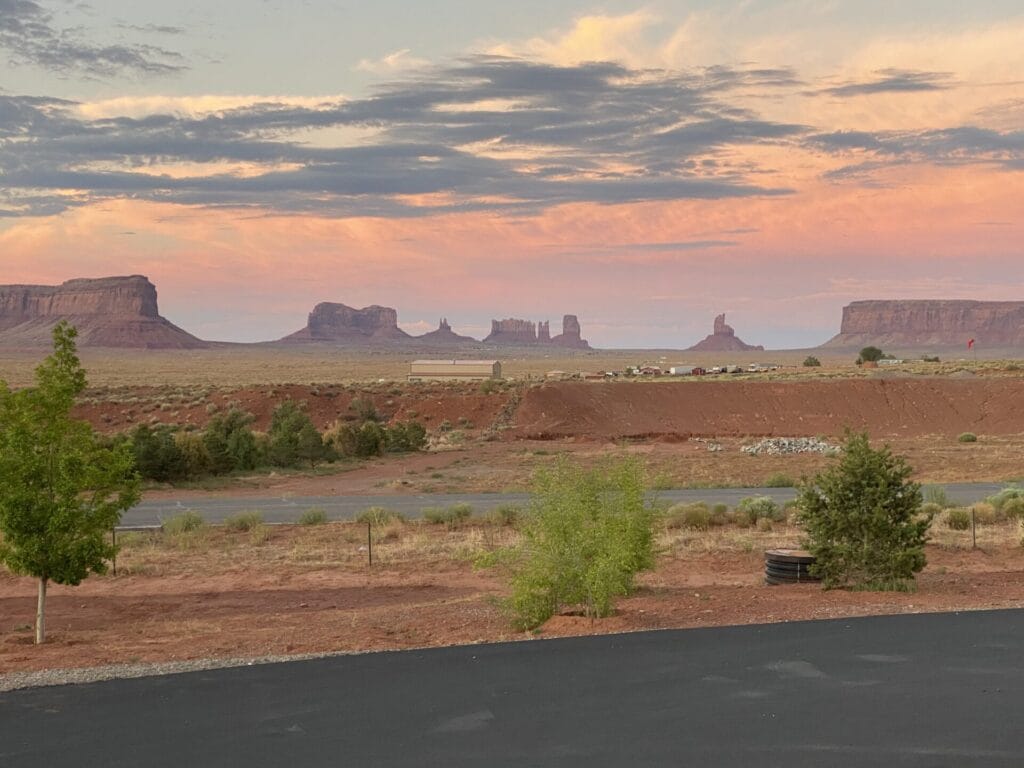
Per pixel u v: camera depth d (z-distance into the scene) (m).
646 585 21.94
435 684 12.66
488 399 87.56
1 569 26.14
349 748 10.14
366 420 82.12
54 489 17.91
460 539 29.91
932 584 21.05
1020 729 10.41
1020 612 17.08
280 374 156.25
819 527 20.92
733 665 13.40
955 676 12.62
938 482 48.50
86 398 84.25
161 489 46.78
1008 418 89.19
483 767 9.54
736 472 54.12
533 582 16.97
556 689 12.31
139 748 10.20
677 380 99.62
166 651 15.56
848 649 14.23
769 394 92.94
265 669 13.70
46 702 12.02
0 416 17.91
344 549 28.72
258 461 56.31
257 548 29.23
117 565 26.41
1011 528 30.73
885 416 90.50
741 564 25.14
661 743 10.16
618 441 77.19
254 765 9.66
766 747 9.97
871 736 10.25
